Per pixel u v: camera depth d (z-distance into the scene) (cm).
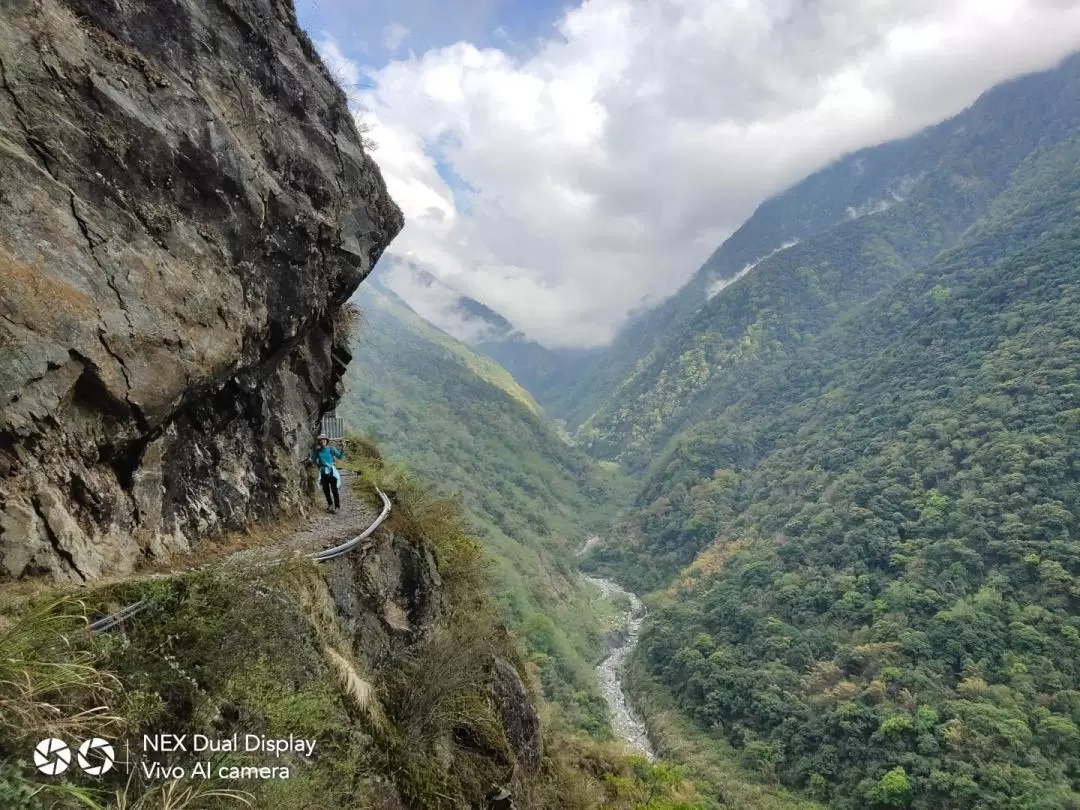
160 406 550
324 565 689
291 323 816
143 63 605
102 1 580
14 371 416
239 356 692
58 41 520
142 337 536
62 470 452
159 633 395
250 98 779
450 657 787
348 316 1309
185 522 630
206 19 725
